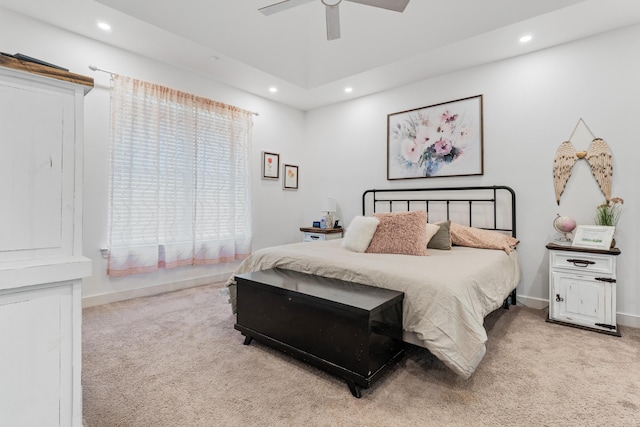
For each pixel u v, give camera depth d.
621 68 2.66
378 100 4.21
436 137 3.67
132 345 2.18
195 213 3.62
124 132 3.10
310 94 4.32
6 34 2.52
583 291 2.53
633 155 2.61
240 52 3.30
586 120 2.81
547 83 3.00
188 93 3.57
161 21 2.74
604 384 1.72
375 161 4.25
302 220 5.01
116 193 3.06
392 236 2.70
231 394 1.62
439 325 1.66
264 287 2.05
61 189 1.00
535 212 3.07
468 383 1.72
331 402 1.56
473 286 1.89
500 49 3.04
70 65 2.82
